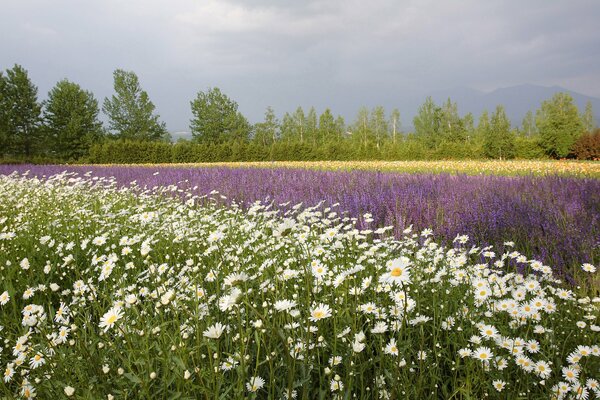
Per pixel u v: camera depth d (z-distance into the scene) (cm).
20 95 4728
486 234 533
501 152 4116
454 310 257
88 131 5216
